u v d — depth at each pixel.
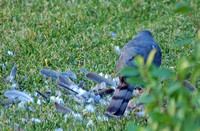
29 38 12.97
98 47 12.95
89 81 10.50
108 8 16.42
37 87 9.89
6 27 13.84
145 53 9.38
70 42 13.01
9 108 8.53
